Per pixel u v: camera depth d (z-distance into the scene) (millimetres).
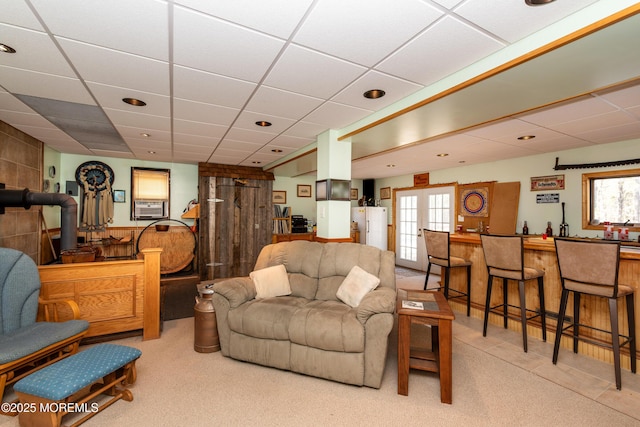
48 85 2500
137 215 5930
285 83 2463
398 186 7625
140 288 3074
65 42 1875
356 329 2223
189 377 2365
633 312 2434
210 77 2361
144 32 1772
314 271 3115
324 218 3820
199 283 5629
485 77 2045
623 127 3375
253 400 2074
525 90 2254
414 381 2338
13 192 3334
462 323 3549
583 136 3768
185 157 5672
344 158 3857
